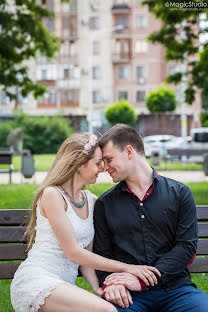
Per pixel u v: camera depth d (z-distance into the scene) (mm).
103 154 3193
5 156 13102
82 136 3238
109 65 45156
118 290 2932
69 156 3160
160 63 45406
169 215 3100
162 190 3145
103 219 3203
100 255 3172
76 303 2758
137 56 45375
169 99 36031
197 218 3416
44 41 12500
